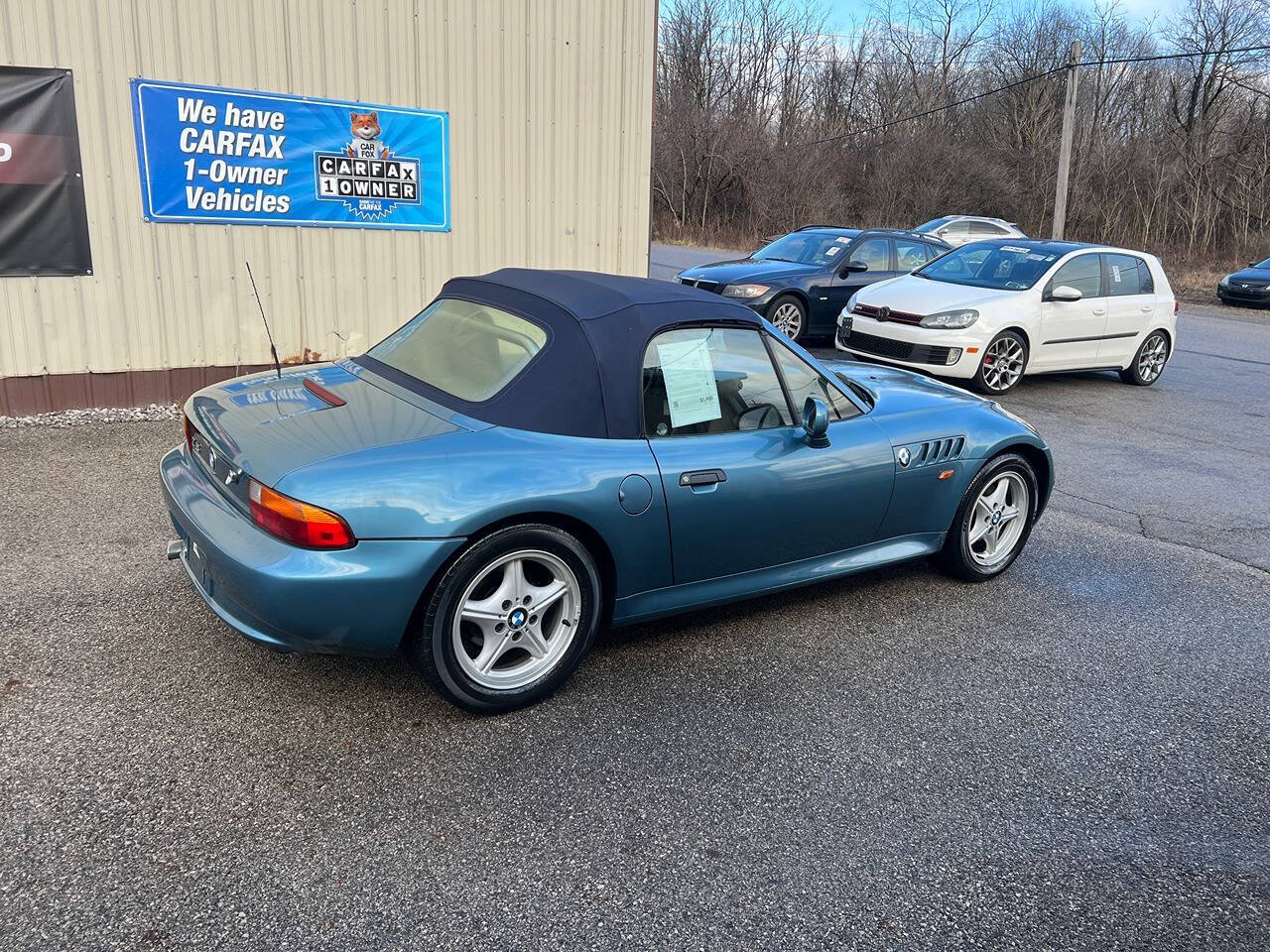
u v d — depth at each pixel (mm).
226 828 2617
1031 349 9492
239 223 6961
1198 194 34281
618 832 2713
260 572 2812
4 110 5973
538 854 2598
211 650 3578
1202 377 11648
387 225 7582
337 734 3100
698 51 47062
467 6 7520
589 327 3389
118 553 4383
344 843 2590
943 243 12258
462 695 3135
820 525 3943
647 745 3162
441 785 2867
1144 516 6000
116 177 6434
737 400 3699
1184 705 3658
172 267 6773
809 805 2896
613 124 8477
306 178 7137
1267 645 4230
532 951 2262
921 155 40781
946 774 3115
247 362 7242
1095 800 3023
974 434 4465
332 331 7555
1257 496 6543
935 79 48375
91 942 2193
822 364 4145
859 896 2521
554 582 3285
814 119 47812
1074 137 41406
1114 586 4836
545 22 7902
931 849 2736
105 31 6211
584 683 3547
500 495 3008
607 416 3328
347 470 2895
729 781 2988
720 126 39688
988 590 4711
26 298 6305
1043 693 3693
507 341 3510
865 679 3715
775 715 3406
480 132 7824
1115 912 2531
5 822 2576
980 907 2514
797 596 4516
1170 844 2832
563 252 8516
